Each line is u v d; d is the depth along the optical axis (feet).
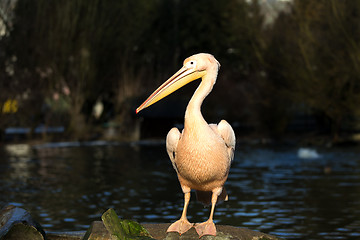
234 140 20.62
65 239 23.31
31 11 109.09
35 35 109.29
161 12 142.51
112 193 44.88
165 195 43.86
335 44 96.68
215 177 19.85
